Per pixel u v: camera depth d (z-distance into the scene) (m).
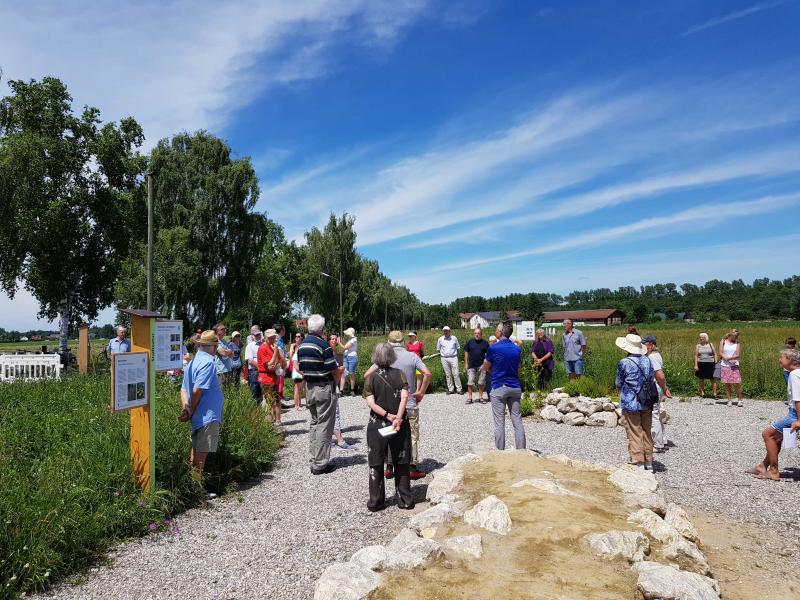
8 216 24.12
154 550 4.46
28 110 26.75
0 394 9.45
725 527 4.98
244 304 43.03
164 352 6.02
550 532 4.04
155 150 40.00
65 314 29.12
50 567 3.94
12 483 4.66
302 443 8.52
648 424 6.70
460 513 4.54
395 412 5.33
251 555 4.34
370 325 76.25
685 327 64.88
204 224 39.44
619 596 3.20
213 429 5.91
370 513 5.29
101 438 5.92
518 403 7.18
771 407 12.08
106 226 29.72
